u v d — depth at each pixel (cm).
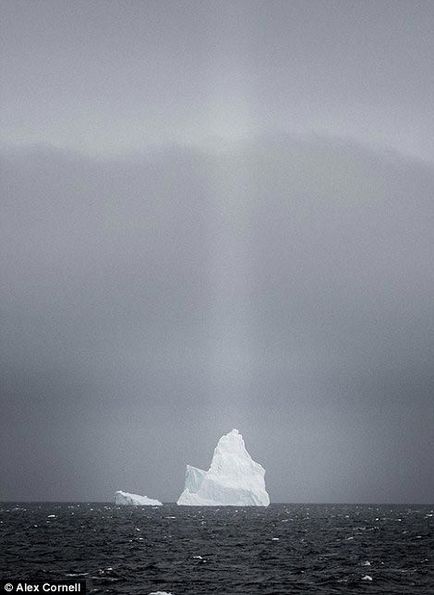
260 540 13438
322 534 15400
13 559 9425
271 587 7138
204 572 8269
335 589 7019
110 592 6700
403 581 7575
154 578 7681
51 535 14300
